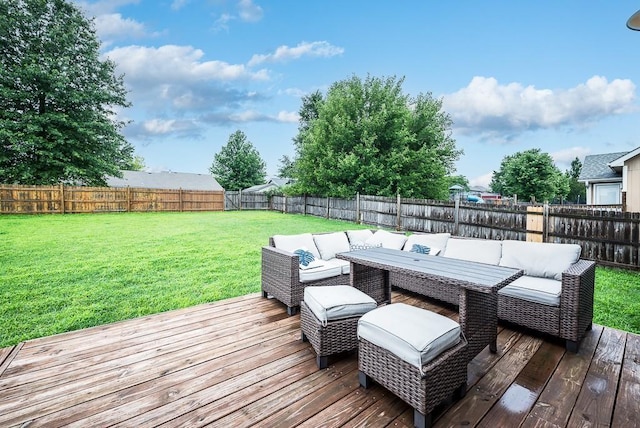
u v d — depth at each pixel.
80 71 14.95
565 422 1.68
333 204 13.29
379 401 1.87
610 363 2.26
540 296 2.61
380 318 1.96
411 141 13.04
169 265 5.12
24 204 12.29
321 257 4.03
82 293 3.76
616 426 1.64
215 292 3.89
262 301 3.57
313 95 25.02
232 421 1.69
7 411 1.74
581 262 2.91
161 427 1.64
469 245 3.58
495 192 33.22
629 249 5.02
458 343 1.89
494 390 1.96
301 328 2.62
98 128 15.16
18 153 13.69
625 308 3.38
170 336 2.69
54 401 1.83
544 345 2.54
